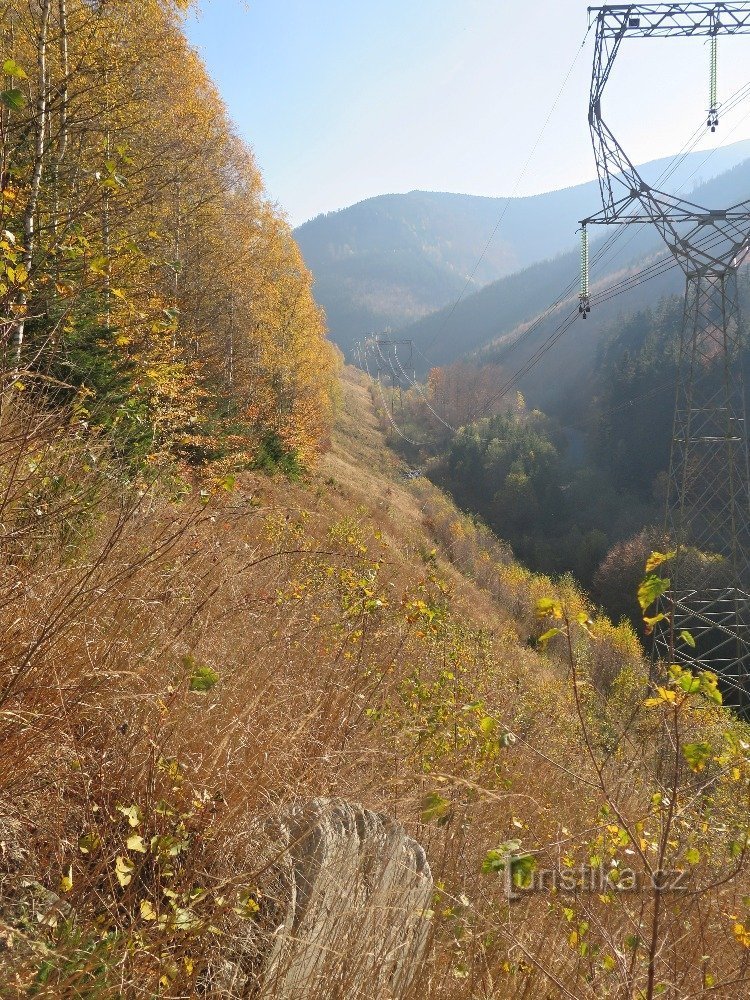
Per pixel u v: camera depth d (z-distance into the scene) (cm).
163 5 1112
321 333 3878
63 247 402
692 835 326
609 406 8244
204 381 1691
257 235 2553
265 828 236
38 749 210
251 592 384
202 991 186
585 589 5344
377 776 339
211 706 269
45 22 856
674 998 249
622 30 1488
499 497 6519
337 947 208
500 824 392
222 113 1970
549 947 293
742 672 1455
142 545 312
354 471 4834
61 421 346
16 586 234
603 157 1527
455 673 571
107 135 981
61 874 194
